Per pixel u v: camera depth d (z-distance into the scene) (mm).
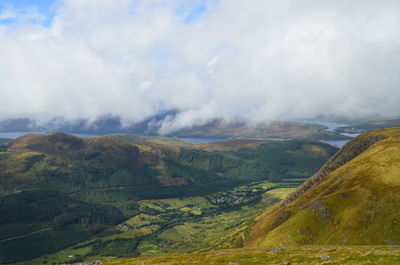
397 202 127438
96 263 107562
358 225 127812
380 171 155500
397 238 113438
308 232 139500
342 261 69062
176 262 90938
